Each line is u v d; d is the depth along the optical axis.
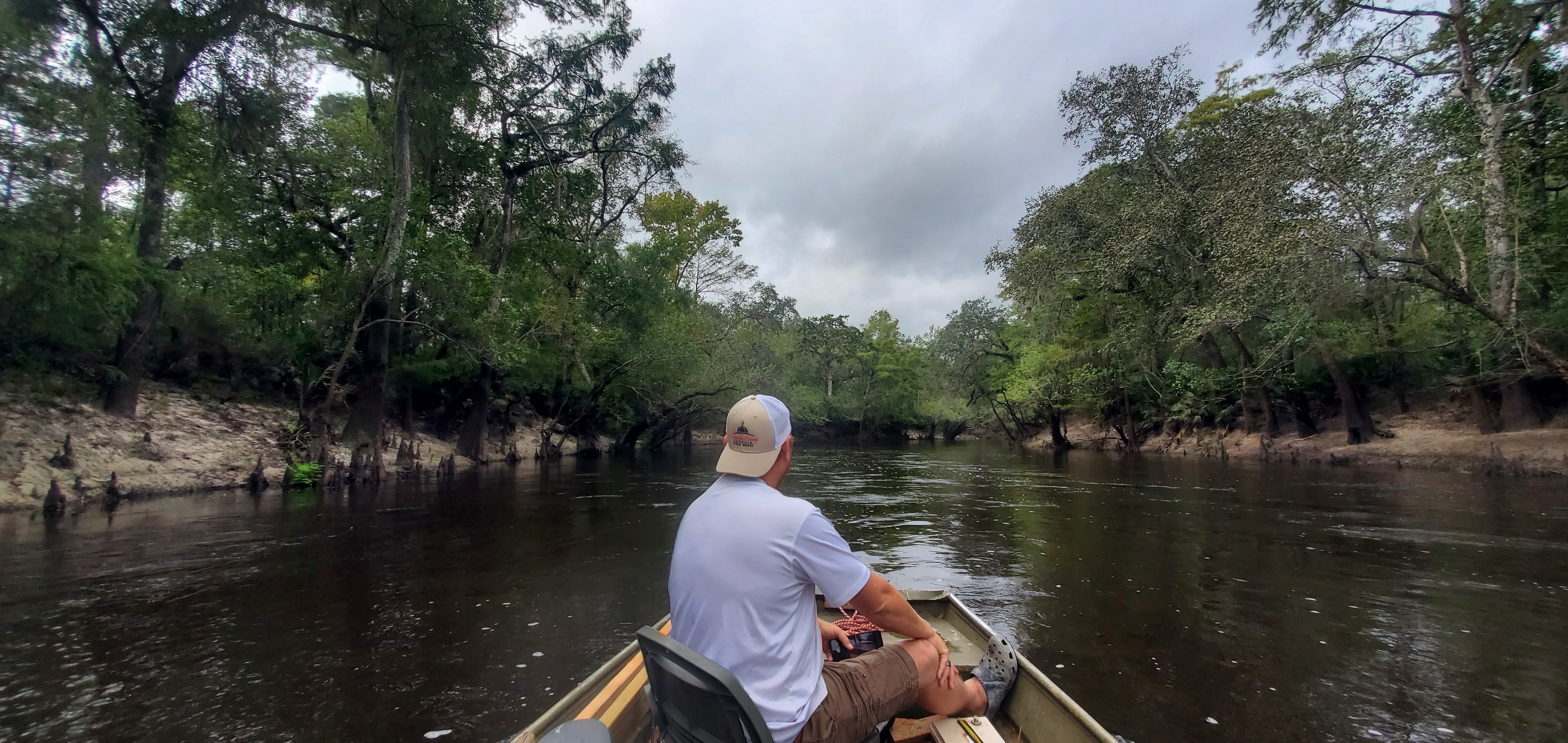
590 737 2.10
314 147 18.58
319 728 4.21
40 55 11.59
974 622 4.40
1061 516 12.34
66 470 12.40
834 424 60.12
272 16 15.02
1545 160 17.02
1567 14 14.65
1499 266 14.98
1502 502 12.66
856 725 2.31
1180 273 23.77
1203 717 4.32
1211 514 12.17
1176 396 29.55
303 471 15.49
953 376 48.53
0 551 8.81
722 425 44.59
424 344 22.64
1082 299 31.27
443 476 19.30
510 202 22.06
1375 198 15.13
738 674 2.05
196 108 15.87
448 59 16.77
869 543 9.88
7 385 12.95
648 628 2.14
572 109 23.28
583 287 25.75
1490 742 4.00
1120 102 24.31
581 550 9.34
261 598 6.92
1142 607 6.58
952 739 2.79
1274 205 17.02
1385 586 7.24
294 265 17.39
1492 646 5.47
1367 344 21.97
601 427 34.19
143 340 14.77
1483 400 20.00
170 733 4.16
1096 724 2.61
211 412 16.83
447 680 4.91
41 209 11.40
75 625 6.08
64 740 4.09
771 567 2.09
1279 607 6.53
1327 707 4.45
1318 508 12.54
